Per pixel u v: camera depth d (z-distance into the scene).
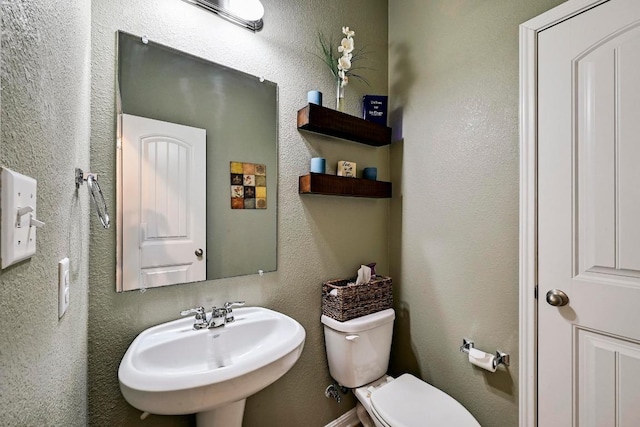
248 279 1.24
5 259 0.30
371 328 1.37
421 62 1.57
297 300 1.38
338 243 1.52
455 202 1.41
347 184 1.42
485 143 1.30
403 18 1.67
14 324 0.34
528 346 1.14
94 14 0.93
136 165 1.00
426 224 1.54
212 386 0.76
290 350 0.92
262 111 1.29
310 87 1.43
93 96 0.92
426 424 1.05
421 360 1.55
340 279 1.52
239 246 1.22
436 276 1.49
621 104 0.95
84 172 0.81
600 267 0.99
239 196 1.22
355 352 1.33
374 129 1.53
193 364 0.97
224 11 1.17
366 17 1.66
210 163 1.16
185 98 1.10
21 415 0.36
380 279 1.50
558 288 1.07
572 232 1.04
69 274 0.62
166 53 1.06
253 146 1.26
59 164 0.54
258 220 1.27
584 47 1.02
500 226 1.24
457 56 1.40
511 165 1.21
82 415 0.79
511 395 1.20
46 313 0.47
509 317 1.21
